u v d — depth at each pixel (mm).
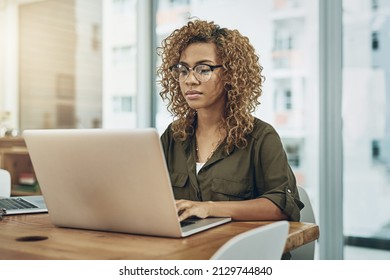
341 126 2680
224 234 1079
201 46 1586
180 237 1038
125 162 1021
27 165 3559
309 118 2824
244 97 1587
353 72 2695
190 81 1577
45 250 945
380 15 2635
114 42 3709
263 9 2980
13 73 3885
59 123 3861
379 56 2643
